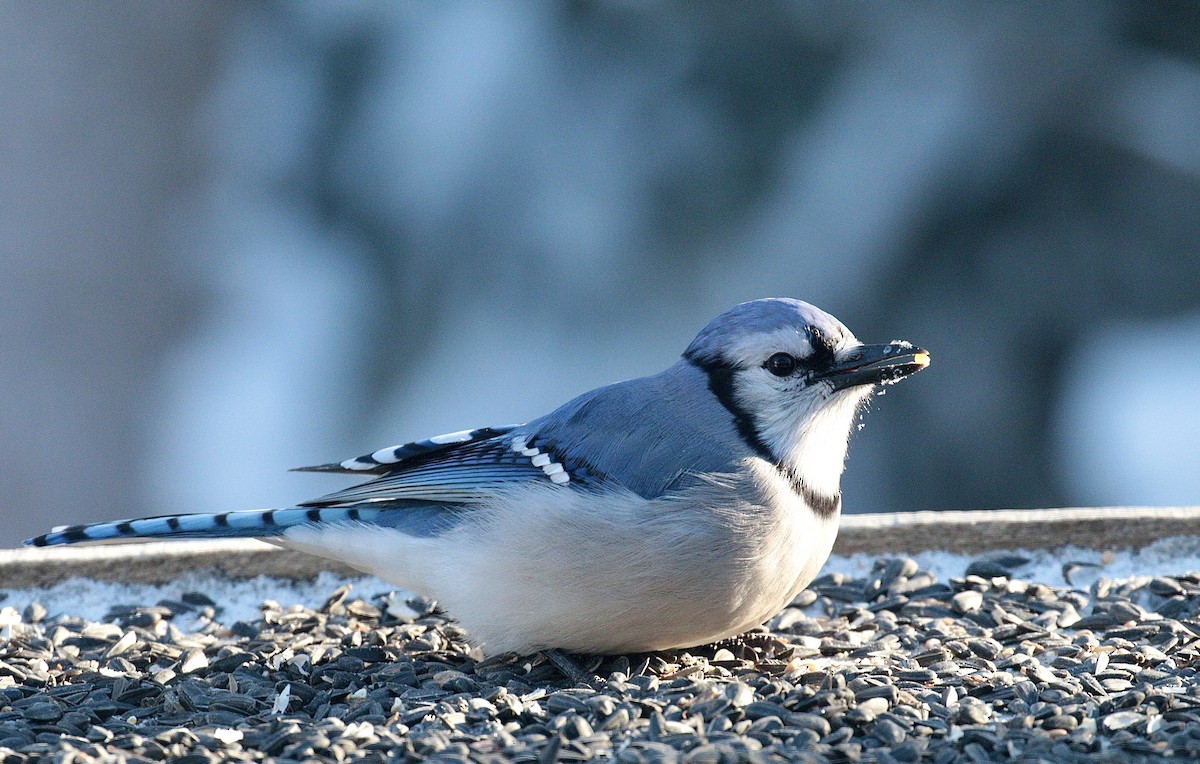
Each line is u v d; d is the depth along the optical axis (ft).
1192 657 20.59
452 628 22.88
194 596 24.73
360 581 25.18
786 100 44.88
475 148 46.52
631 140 45.42
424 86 47.19
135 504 52.34
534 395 46.29
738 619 20.12
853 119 44.65
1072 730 17.57
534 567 19.69
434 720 18.15
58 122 51.70
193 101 52.60
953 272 46.62
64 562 24.58
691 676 19.93
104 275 52.21
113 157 52.19
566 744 16.98
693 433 20.18
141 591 24.77
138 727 18.53
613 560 19.40
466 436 21.94
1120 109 45.44
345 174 48.75
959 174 45.27
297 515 21.53
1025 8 44.24
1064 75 44.96
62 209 51.80
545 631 20.06
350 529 21.31
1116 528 25.57
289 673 20.63
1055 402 48.42
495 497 20.34
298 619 23.45
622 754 16.52
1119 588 24.07
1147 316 48.16
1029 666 20.08
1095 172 46.52
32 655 21.62
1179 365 48.65
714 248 45.27
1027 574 25.23
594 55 45.80
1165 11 45.44
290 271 51.37
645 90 45.34
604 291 45.85
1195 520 25.52
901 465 47.52
